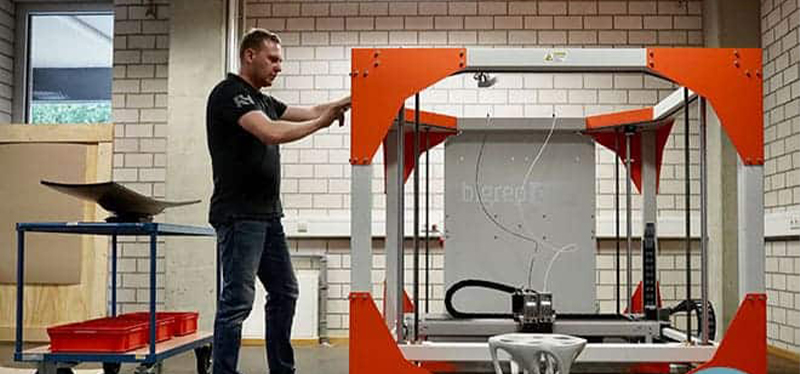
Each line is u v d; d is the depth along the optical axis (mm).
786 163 5676
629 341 4012
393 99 3203
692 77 3225
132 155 6680
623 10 6621
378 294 6484
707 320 3430
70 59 7152
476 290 4461
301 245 6617
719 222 6148
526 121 4465
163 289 6586
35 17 7211
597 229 6367
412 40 6660
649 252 4477
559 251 4480
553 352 2400
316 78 6668
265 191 3369
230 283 3277
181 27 6340
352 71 3209
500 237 4488
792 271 5504
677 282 6488
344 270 6590
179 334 4277
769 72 6004
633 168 4711
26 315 6586
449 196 4500
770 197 5945
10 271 6625
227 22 6367
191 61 6312
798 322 5410
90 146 6707
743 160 3193
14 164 6684
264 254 3520
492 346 2537
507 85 6617
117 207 3824
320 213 6613
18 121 7109
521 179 4512
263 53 3514
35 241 6641
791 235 5410
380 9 6672
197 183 6238
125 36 6766
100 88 7125
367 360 3143
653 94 6570
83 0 7062
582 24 6625
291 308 3574
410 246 6438
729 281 6109
